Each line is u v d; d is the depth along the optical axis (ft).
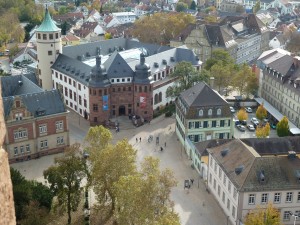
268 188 266.36
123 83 472.03
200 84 428.15
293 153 280.10
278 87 495.00
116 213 259.60
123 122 471.21
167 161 387.14
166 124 473.67
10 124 366.43
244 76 534.37
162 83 504.84
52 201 295.48
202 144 363.76
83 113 487.20
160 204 218.38
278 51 554.05
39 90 400.67
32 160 385.70
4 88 424.46
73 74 492.95
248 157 281.74
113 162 259.39
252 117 499.10
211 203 315.58
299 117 450.71
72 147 273.95
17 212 249.75
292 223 276.41
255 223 242.78
